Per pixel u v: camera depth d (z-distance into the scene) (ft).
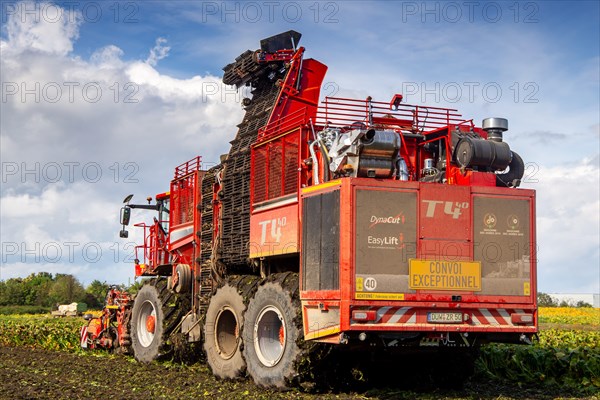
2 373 44.91
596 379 40.04
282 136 40.63
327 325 34.12
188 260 54.75
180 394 35.88
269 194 41.45
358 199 33.58
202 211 52.16
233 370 41.75
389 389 38.06
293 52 51.06
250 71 52.39
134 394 35.73
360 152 35.12
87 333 65.67
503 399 35.45
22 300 239.09
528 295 35.70
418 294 33.83
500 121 37.63
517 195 36.14
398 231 33.94
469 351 39.04
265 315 39.11
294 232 38.19
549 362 43.16
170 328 52.70
